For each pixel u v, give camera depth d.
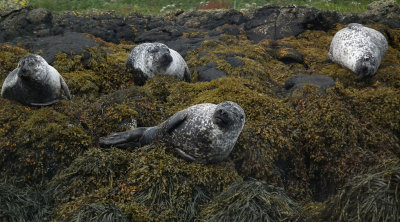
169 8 16.59
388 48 9.95
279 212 5.01
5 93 6.51
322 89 7.33
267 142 6.31
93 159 5.55
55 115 6.18
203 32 10.98
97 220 4.70
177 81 7.80
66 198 5.29
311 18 11.27
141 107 6.71
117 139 6.02
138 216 4.82
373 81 8.22
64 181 5.46
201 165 5.58
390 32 11.11
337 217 4.63
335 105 6.89
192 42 10.23
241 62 8.52
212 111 5.52
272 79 8.41
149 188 5.20
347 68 8.59
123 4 17.16
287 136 6.49
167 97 7.24
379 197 4.41
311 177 6.50
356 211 4.50
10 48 8.25
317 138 6.50
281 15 11.41
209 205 5.17
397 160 5.22
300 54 9.73
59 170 5.79
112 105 6.67
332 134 6.53
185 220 5.07
